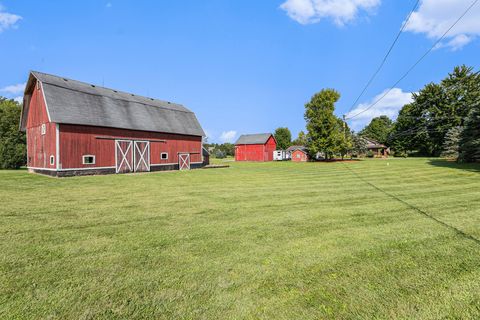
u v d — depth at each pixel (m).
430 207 7.63
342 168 24.83
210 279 3.49
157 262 4.01
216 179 16.17
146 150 23.64
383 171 19.94
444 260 4.01
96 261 4.03
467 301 2.95
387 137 63.28
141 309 2.83
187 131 27.62
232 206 8.03
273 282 3.41
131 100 24.75
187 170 25.23
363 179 15.26
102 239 5.03
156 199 9.20
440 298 3.01
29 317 2.69
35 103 20.47
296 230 5.60
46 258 4.13
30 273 3.63
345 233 5.38
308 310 2.81
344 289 3.23
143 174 20.16
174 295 3.11
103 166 20.39
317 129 42.72
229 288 3.26
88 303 2.94
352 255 4.25
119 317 2.70
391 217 6.61
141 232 5.47
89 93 21.38
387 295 3.09
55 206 7.95
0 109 29.52
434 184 12.44
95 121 19.88
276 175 18.83
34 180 14.88
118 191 11.06
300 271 3.71
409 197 9.29
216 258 4.16
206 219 6.52
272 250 4.49
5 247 4.58
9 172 20.28
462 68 48.56
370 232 5.43
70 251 4.43
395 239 4.98
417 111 54.00
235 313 2.76
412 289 3.21
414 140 53.78
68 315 2.73
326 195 9.98
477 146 22.97
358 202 8.58
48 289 3.22
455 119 46.75
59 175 17.73
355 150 52.28
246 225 5.98
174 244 4.78
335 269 3.77
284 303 2.94
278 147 86.81
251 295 3.11
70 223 6.11
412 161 31.27
